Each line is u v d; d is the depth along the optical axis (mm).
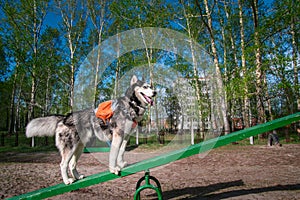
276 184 4645
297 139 14156
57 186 3420
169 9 13805
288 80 11562
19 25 15562
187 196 4074
